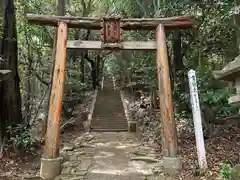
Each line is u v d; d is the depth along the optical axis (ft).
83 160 22.31
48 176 18.26
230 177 14.70
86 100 52.01
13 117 22.48
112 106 48.83
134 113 43.65
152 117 36.73
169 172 18.72
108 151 25.40
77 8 49.70
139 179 18.04
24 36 30.99
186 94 26.73
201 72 26.48
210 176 17.16
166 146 19.34
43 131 26.23
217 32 27.86
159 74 20.56
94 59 65.41
